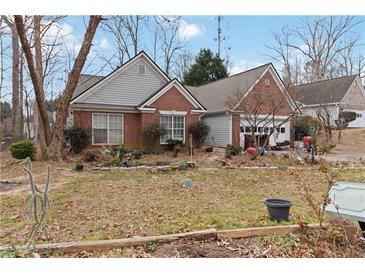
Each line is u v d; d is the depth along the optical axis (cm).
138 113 1714
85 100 1582
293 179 886
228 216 491
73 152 1488
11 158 1380
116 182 844
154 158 1409
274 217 453
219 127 1947
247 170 1073
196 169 1093
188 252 325
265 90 1884
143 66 1767
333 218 366
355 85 2750
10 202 629
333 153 1641
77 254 323
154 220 480
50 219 495
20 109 2123
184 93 1780
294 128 2080
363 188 344
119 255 319
